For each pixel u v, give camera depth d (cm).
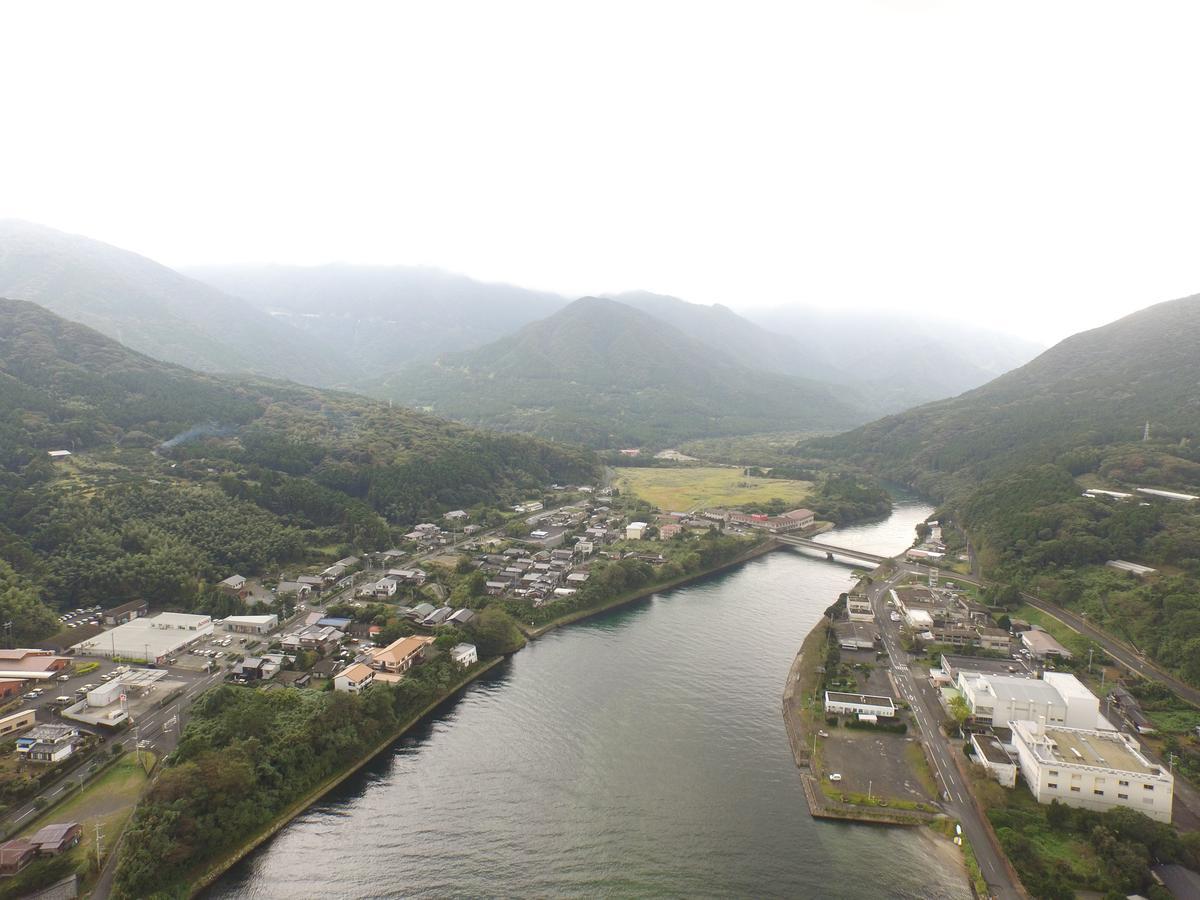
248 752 10812
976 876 9312
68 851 8981
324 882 9369
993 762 11369
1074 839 9738
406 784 11619
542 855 9906
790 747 12725
